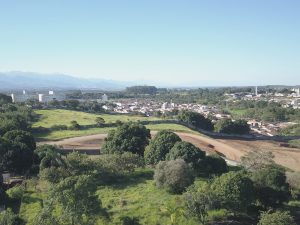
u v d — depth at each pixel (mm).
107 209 51844
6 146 73625
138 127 89375
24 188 61969
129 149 84250
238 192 49375
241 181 50625
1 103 178250
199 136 130875
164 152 75250
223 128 160625
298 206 55344
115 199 55969
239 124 163750
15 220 45562
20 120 122188
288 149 128375
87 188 46031
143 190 60094
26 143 81188
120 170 68938
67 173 63656
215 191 49812
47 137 117500
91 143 110750
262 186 53344
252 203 53031
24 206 54062
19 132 83312
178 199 52188
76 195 43812
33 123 141125
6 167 72750
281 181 54312
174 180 58062
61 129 132000
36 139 113688
